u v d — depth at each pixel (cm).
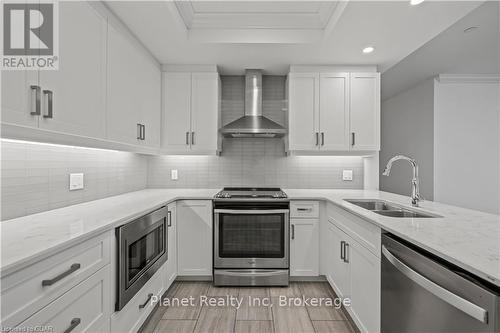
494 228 137
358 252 188
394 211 204
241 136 328
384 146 548
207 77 307
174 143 308
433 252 106
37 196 170
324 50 268
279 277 271
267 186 343
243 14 239
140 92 249
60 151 190
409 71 387
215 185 342
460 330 96
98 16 180
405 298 130
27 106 123
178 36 239
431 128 414
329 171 343
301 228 277
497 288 88
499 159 411
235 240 271
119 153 276
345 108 306
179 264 277
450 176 410
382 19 211
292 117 307
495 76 404
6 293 86
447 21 213
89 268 129
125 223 162
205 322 211
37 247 102
